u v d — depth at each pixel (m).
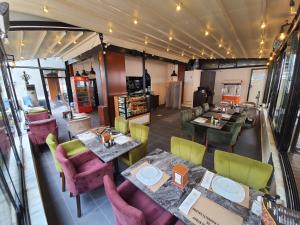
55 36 4.10
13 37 3.83
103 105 5.01
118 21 3.17
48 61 7.93
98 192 2.22
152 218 1.32
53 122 3.65
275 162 1.80
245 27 3.42
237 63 7.95
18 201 1.52
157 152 1.91
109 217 1.83
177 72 8.54
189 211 1.10
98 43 4.39
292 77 1.89
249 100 8.03
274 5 2.44
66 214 1.88
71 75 7.93
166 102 8.97
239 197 1.20
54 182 2.45
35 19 3.12
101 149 2.13
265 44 4.85
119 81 4.98
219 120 3.49
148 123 5.37
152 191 1.30
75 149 2.52
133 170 1.57
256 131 4.68
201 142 3.79
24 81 8.32
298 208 1.13
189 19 3.01
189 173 1.50
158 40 4.71
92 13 2.80
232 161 1.53
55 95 10.89
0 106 2.29
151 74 8.52
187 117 3.92
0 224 1.24
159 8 2.57
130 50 5.10
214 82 8.88
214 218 1.04
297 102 1.80
